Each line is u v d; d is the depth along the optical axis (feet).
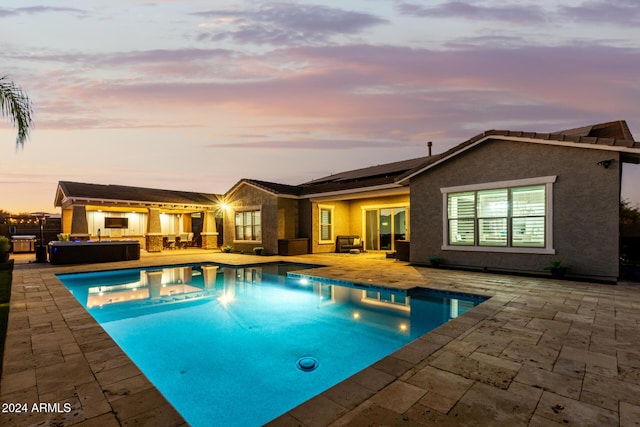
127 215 62.54
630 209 53.11
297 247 50.21
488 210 30.55
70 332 13.84
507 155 29.12
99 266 36.22
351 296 24.85
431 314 20.30
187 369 13.34
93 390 8.93
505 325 14.56
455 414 7.70
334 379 12.46
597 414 7.73
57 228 64.49
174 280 33.01
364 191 44.09
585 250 25.23
